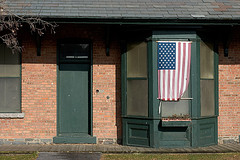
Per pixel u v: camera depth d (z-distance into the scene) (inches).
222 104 414.6
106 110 407.8
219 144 406.3
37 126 401.4
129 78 392.2
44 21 354.6
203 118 387.9
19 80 405.1
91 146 389.1
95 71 408.8
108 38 400.2
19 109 404.5
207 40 396.5
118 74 409.7
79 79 417.7
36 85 403.5
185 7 391.2
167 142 374.6
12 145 392.5
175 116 373.1
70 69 417.7
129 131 391.9
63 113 415.8
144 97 382.6
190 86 378.6
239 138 415.5
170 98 374.0
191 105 377.4
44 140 400.5
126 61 394.6
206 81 397.7
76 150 363.3
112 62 410.3
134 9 382.3
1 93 404.2
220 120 413.7
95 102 407.5
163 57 374.6
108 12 372.2
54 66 405.7
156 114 373.7
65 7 381.7
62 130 415.5
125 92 393.7
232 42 416.5
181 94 375.2
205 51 398.0
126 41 394.9
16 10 367.6
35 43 404.5
